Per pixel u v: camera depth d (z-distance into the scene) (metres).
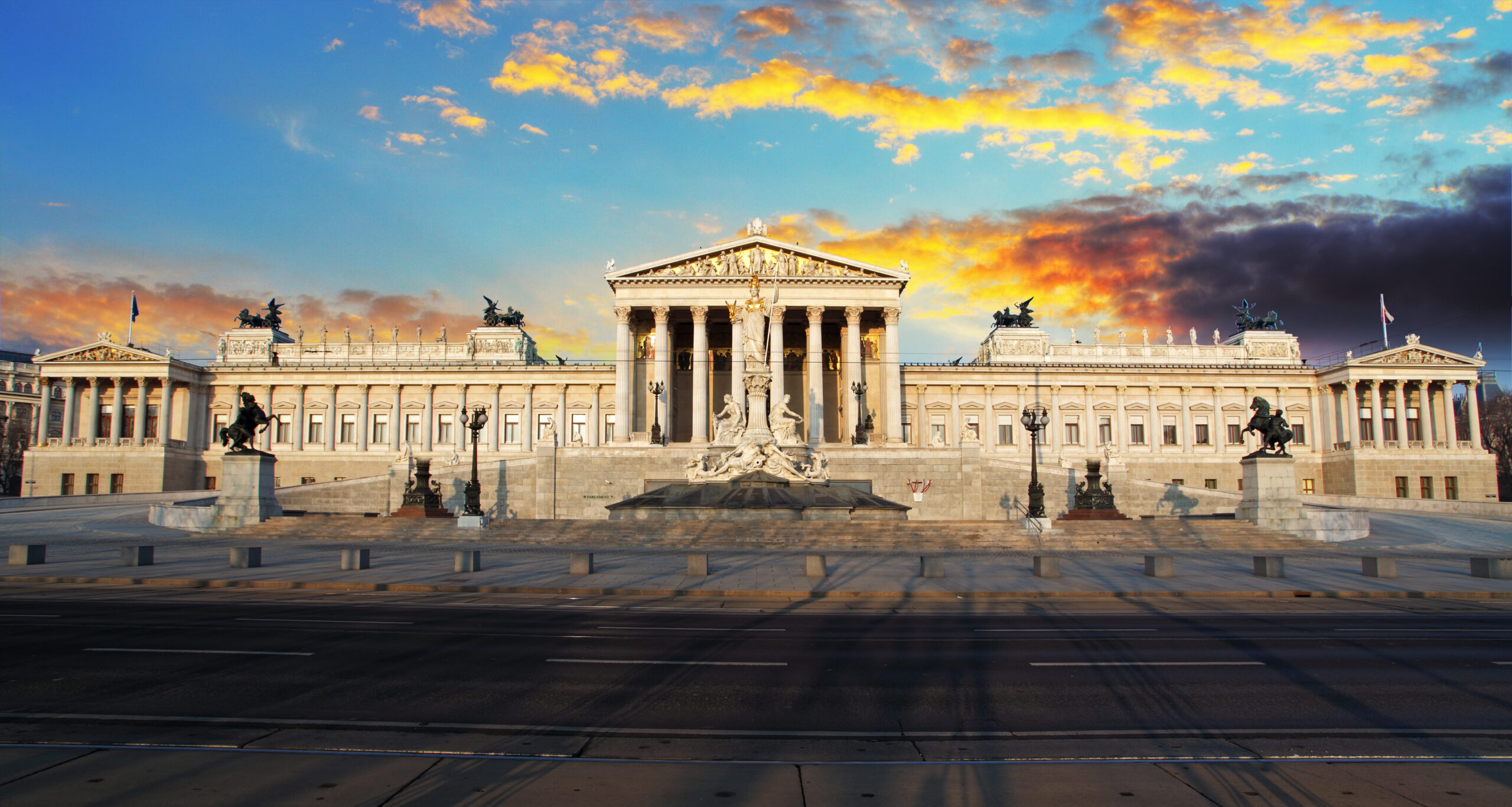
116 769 10.23
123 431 107.31
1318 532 51.84
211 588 29.47
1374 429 103.56
